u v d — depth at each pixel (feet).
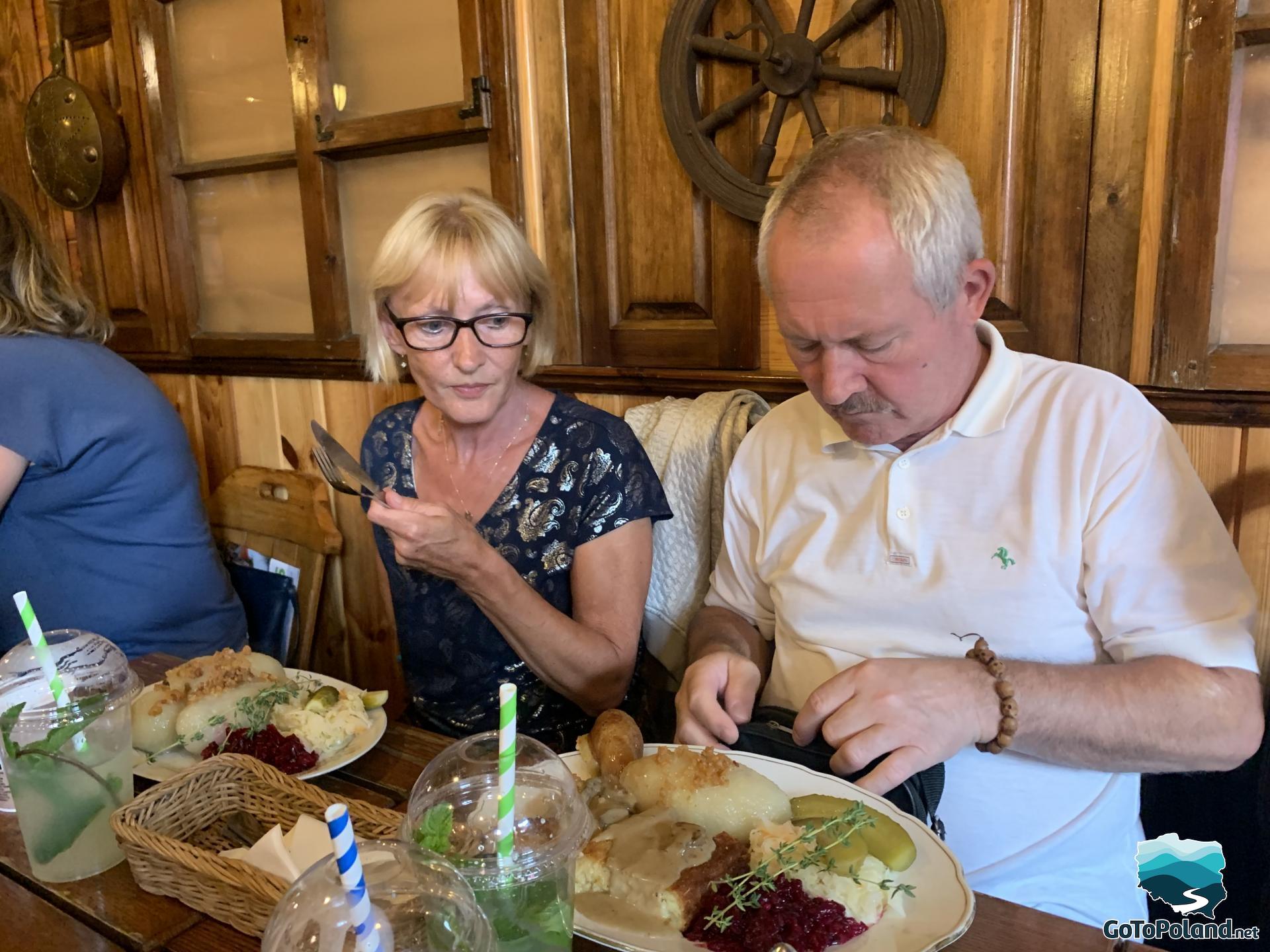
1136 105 3.91
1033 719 2.97
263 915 2.25
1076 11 3.97
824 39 4.52
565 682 4.04
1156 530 3.21
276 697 3.50
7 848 2.84
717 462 4.71
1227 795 3.70
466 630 4.37
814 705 3.01
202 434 8.11
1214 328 3.98
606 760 2.83
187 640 5.40
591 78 5.31
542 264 4.44
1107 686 3.00
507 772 2.02
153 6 7.19
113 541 5.11
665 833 2.48
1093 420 3.32
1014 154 4.25
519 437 4.44
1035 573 3.34
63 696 2.60
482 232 4.06
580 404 4.52
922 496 3.53
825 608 3.76
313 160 6.53
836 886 2.28
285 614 5.98
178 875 2.44
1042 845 3.33
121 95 7.60
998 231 4.32
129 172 7.75
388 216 6.52
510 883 2.01
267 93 6.91
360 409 6.91
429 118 5.85
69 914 2.49
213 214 7.52
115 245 8.05
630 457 4.32
